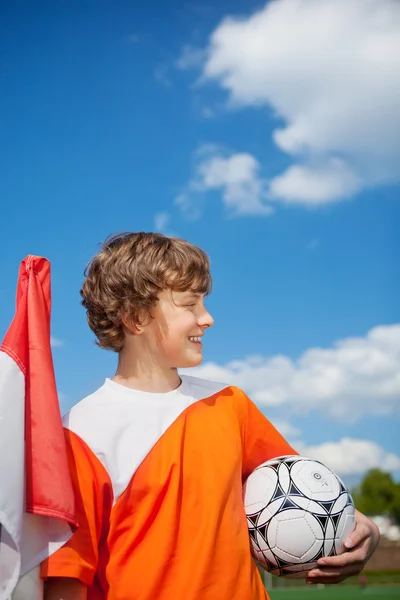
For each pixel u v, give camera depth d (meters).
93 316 2.26
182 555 1.89
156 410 2.09
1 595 1.73
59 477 1.82
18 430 1.82
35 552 1.81
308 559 2.02
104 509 1.93
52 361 1.99
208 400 2.22
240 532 2.00
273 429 2.38
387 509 62.91
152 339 2.13
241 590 1.91
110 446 1.98
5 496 1.73
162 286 2.09
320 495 2.07
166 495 1.94
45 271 2.11
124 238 2.27
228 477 2.02
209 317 2.16
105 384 2.18
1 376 1.87
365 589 26.59
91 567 1.83
